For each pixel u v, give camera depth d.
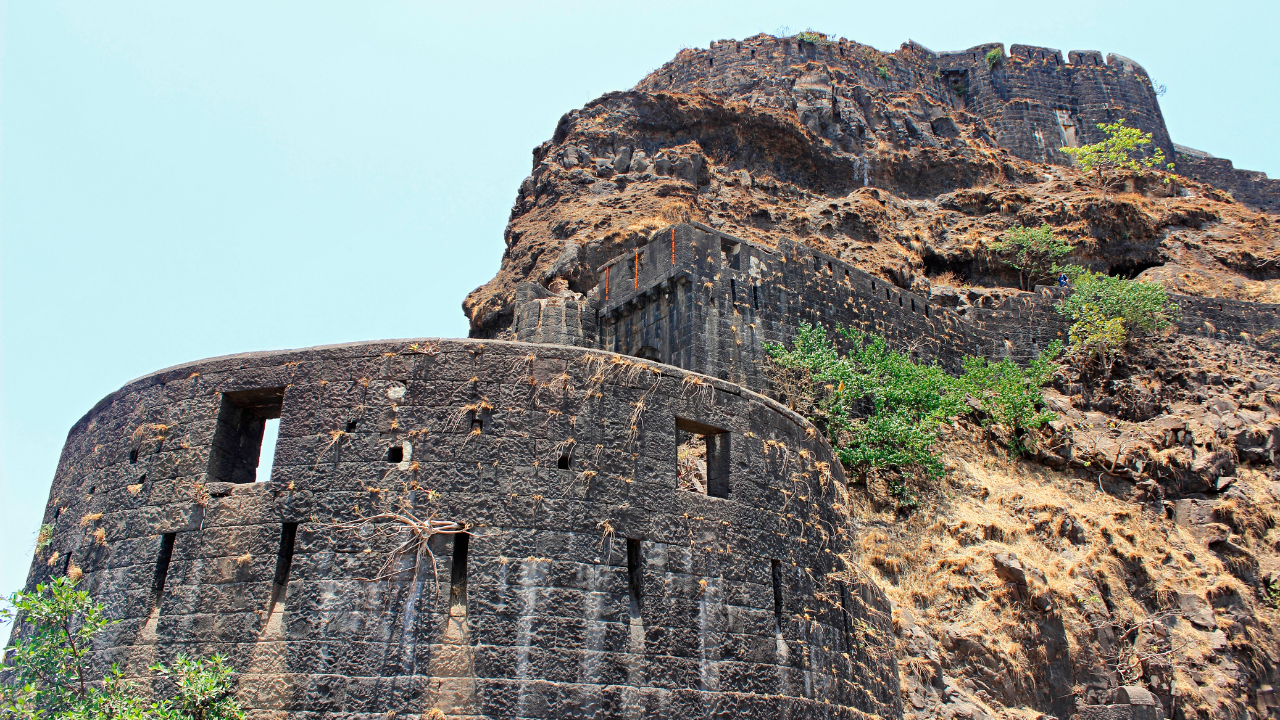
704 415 16.11
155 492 14.53
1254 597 29.33
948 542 26.86
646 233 42.22
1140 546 29.25
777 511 16.66
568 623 13.41
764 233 49.16
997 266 52.09
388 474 13.82
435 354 14.55
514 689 12.82
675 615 14.37
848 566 18.80
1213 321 44.16
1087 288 42.78
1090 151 60.53
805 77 64.75
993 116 74.56
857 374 31.06
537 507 13.88
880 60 71.75
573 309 34.00
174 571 13.83
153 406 15.24
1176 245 53.78
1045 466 32.88
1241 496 32.12
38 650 13.47
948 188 58.84
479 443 14.05
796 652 15.88
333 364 14.62
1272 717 25.95
